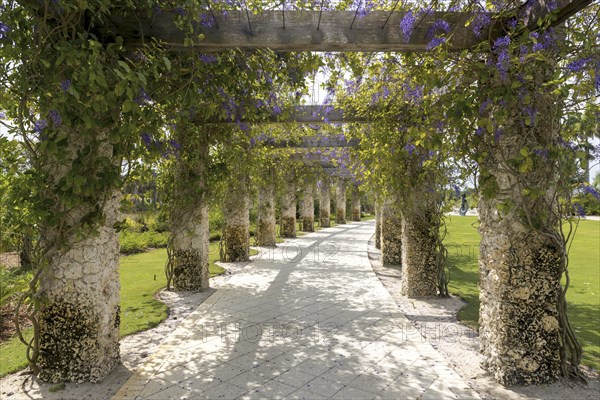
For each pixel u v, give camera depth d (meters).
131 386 3.05
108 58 3.03
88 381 3.14
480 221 3.50
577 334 4.30
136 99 3.10
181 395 2.93
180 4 2.96
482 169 3.16
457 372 3.35
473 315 5.04
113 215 3.43
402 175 5.76
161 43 3.06
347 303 5.68
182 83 3.67
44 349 3.12
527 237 3.10
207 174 6.53
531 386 3.05
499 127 3.09
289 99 5.58
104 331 3.28
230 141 6.65
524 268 3.10
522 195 3.03
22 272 6.45
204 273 6.64
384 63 4.19
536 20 2.74
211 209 7.45
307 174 16.11
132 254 11.42
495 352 3.21
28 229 3.08
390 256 9.23
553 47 2.72
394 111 5.26
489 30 2.97
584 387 3.03
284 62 4.20
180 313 5.30
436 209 5.93
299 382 3.15
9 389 3.03
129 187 4.62
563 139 2.98
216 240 15.41
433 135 3.24
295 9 3.25
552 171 3.00
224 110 4.62
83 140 3.11
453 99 2.92
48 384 3.11
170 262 6.58
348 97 5.79
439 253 6.04
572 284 6.83
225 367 3.43
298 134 8.23
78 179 2.73
